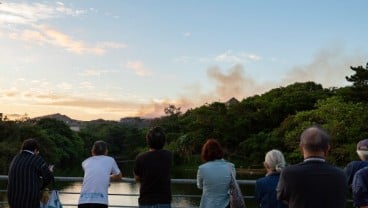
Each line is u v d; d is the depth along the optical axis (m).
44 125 107.44
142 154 6.05
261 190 4.95
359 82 61.72
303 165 3.84
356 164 5.34
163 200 5.91
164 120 124.62
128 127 150.25
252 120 82.31
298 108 79.81
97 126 169.62
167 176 5.99
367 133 55.66
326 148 3.90
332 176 3.77
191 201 33.38
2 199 24.19
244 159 77.31
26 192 6.14
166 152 6.12
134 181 6.90
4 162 59.84
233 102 94.38
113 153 136.88
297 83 97.56
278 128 72.19
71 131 114.88
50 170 6.57
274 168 5.02
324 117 61.59
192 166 81.94
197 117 88.06
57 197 6.58
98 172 6.43
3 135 71.94
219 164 5.75
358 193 4.74
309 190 3.73
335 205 3.71
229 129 82.00
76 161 111.31
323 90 88.12
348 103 62.59
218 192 5.66
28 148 6.49
